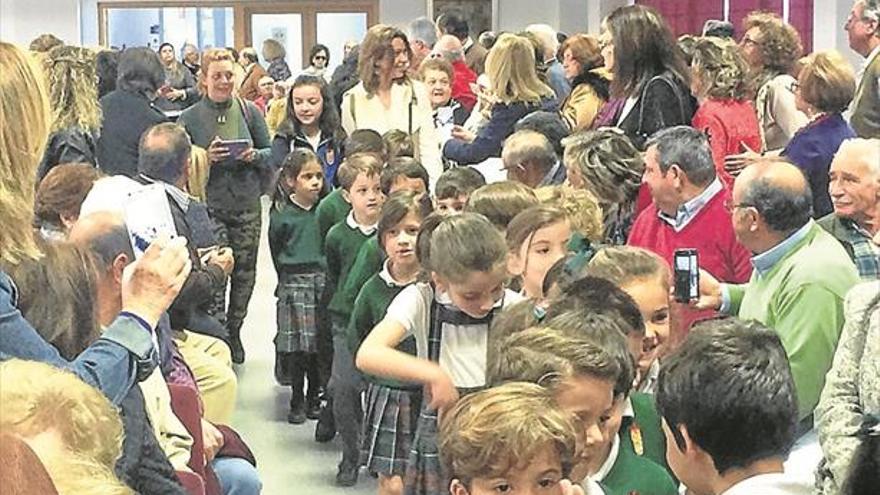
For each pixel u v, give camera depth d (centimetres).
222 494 335
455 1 1634
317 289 550
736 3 1214
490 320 310
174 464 293
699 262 356
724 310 340
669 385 212
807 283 312
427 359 310
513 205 363
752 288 328
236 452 360
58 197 362
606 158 403
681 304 327
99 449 136
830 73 451
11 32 1784
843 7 1001
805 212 318
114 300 256
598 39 613
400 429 350
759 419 204
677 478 239
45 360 197
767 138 563
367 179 485
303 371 561
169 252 222
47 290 229
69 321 229
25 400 134
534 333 225
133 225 271
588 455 217
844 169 356
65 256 234
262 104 1115
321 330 533
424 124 630
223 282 479
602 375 216
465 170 438
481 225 308
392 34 618
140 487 228
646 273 275
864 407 248
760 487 203
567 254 317
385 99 623
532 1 1609
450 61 787
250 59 1333
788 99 555
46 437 132
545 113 516
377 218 473
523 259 320
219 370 415
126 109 583
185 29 1800
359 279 454
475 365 307
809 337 309
